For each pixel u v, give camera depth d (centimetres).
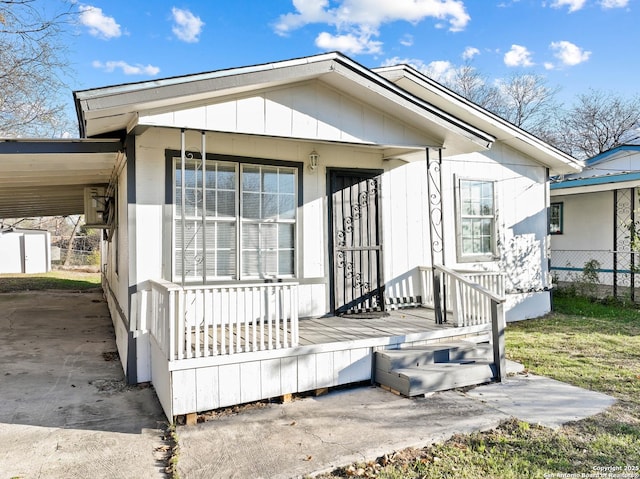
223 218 610
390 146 595
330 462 344
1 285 1691
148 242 546
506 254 923
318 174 689
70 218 3231
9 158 515
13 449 372
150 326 539
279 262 655
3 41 1319
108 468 340
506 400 477
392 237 766
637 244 1046
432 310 752
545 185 991
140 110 437
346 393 507
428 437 386
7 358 663
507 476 322
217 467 339
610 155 1310
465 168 867
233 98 476
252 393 460
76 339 803
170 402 418
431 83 820
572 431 399
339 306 701
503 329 548
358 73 517
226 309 604
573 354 660
